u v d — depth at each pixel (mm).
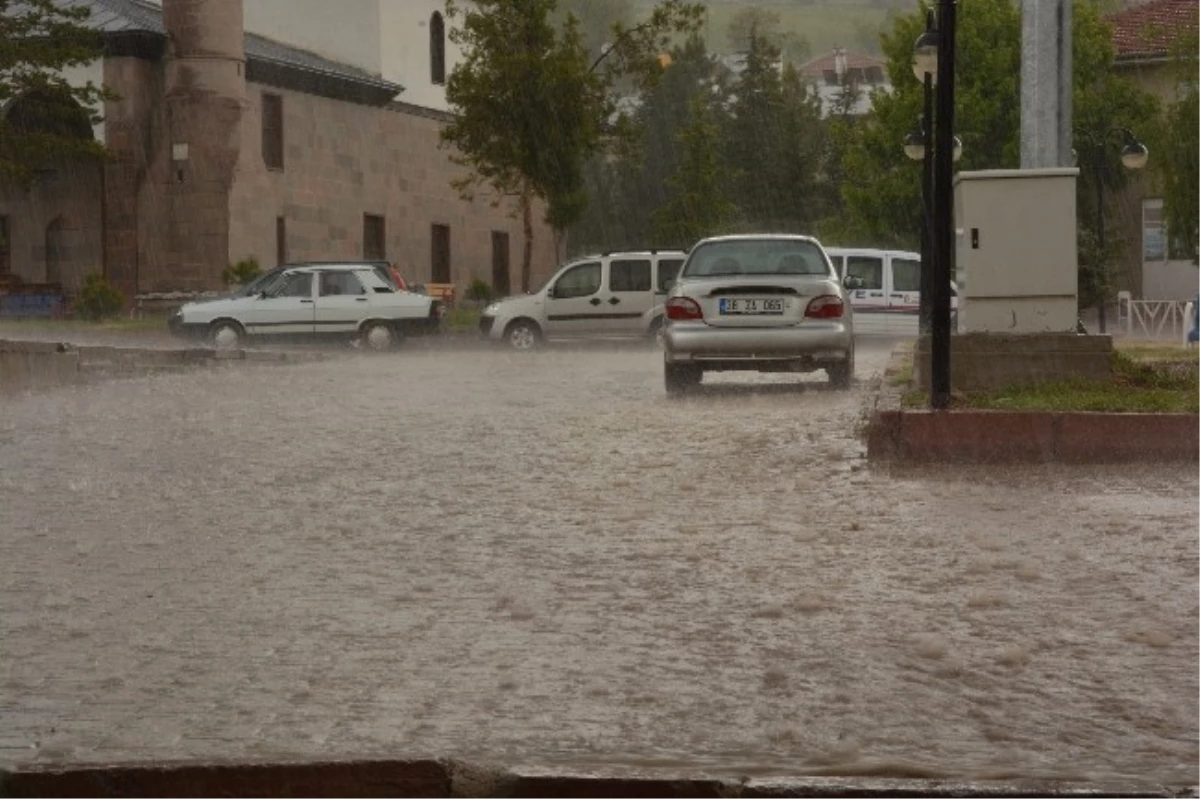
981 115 65750
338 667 7172
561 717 6289
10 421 20156
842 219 87375
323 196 64875
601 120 62312
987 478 13703
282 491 13477
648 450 16344
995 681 6852
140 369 32188
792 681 6879
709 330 23531
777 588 9047
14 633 7938
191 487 13758
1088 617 8156
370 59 68875
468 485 13805
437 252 73562
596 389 25438
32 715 6289
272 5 69250
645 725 6168
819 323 23562
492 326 43188
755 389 24922
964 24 66188
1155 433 14398
